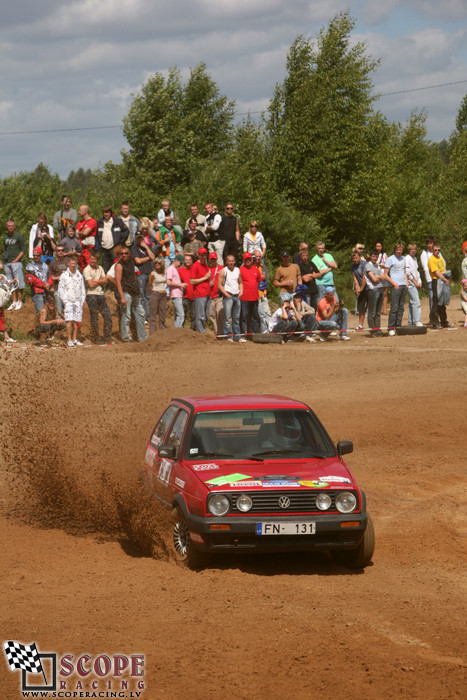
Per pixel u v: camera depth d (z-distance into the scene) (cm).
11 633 941
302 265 3791
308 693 771
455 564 1334
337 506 1224
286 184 7612
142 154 9006
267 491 1210
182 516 1270
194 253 3753
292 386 2862
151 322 3497
